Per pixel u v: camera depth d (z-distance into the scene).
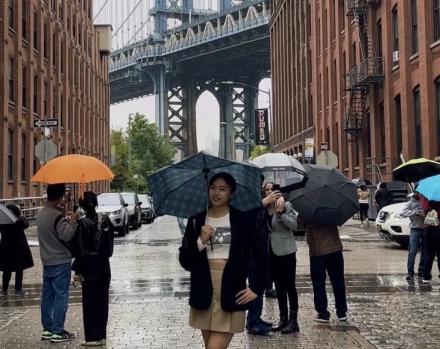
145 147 90.75
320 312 8.70
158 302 10.54
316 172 8.47
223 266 4.94
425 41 26.39
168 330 8.40
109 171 8.11
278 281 8.17
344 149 41.06
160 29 126.75
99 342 7.63
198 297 4.92
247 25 97.31
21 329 8.69
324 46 46.47
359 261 15.99
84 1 55.97
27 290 12.41
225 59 116.81
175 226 34.88
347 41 38.97
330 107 44.00
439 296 10.80
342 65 41.19
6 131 31.97
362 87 34.59
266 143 77.88
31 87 36.56
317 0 49.19
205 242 4.94
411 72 28.56
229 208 5.10
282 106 69.31
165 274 14.19
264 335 8.02
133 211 30.64
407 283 12.32
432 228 12.14
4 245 11.87
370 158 34.25
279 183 8.61
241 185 5.16
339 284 8.73
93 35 60.34
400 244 19.22
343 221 8.34
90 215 7.70
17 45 33.84
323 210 8.23
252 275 5.00
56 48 43.66
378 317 9.05
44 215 7.98
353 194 8.43
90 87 58.38
